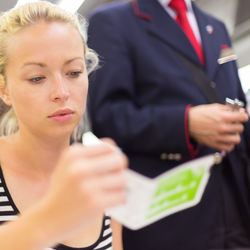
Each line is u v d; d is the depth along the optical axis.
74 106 0.75
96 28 1.28
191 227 1.13
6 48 0.74
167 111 1.16
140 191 0.55
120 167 0.43
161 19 1.28
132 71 1.24
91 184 0.41
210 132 1.11
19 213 0.84
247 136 1.32
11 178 0.86
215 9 3.12
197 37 1.36
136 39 1.24
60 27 0.74
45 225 0.44
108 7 1.32
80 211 0.42
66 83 0.74
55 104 0.73
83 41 0.84
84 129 1.13
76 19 0.80
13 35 0.73
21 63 0.72
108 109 1.20
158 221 1.13
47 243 0.46
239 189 1.17
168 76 1.21
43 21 0.73
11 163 0.88
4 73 0.77
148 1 1.31
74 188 0.41
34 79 0.73
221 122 1.09
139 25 1.27
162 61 1.23
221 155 1.16
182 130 1.13
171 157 1.17
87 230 0.89
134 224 0.58
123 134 1.16
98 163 0.42
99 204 0.41
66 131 0.76
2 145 0.91
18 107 0.76
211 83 1.24
